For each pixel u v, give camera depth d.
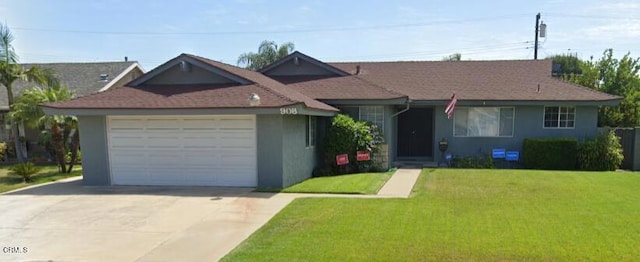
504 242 5.89
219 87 11.55
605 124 19.25
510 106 15.05
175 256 5.65
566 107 14.95
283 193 9.69
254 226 6.97
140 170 11.19
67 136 14.59
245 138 10.60
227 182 10.79
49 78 16.86
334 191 9.72
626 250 5.53
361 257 5.36
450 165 15.16
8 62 15.62
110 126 11.19
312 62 16.19
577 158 14.31
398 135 16.61
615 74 20.25
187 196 9.46
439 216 7.34
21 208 8.51
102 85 20.48
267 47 32.34
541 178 11.30
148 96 11.12
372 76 17.67
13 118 14.75
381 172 13.18
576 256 5.33
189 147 10.93
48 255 5.76
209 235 6.53
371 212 7.66
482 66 18.06
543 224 6.79
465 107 15.40
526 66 17.78
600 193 9.23
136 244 6.16
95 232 6.77
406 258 5.31
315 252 5.57
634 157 14.30
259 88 11.18
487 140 15.37
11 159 17.81
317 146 13.61
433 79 17.03
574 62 32.47
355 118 14.25
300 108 10.33
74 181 12.13
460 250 5.58
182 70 11.95
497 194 9.22
